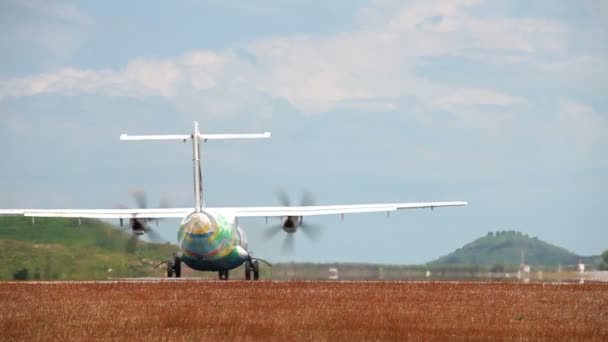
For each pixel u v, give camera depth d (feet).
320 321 430.61
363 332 402.72
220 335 390.83
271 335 393.09
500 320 443.32
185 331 400.47
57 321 429.38
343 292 556.92
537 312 474.49
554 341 386.73
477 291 571.28
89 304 491.31
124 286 594.24
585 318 454.40
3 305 486.79
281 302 502.38
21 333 395.14
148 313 455.22
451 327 419.54
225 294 542.98
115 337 385.09
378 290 571.28
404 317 447.01
